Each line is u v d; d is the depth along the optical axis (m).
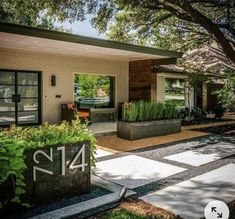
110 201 4.47
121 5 9.66
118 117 14.55
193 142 9.80
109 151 8.31
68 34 8.71
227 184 5.47
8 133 4.56
